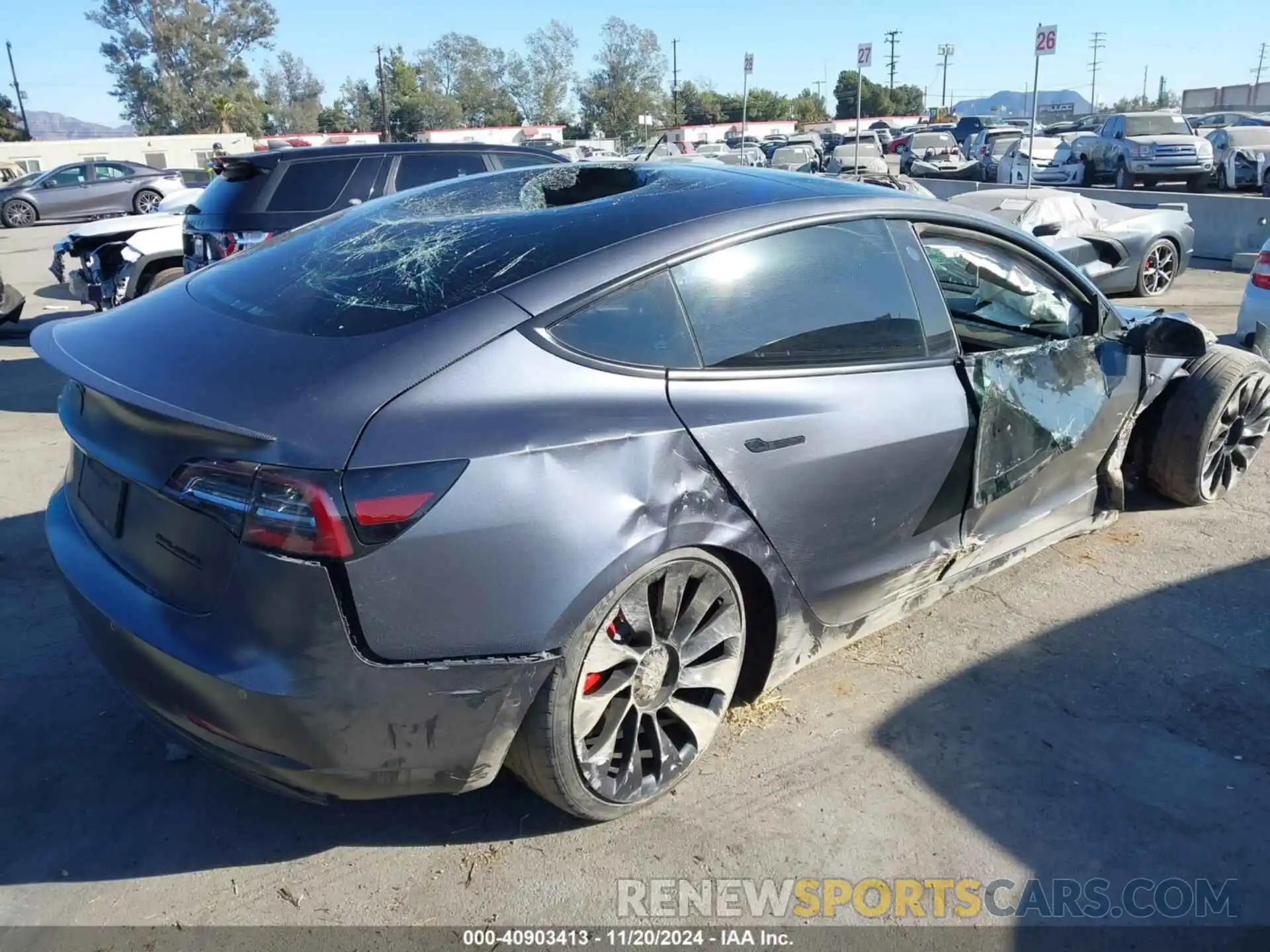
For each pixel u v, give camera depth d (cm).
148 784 294
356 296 260
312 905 248
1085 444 386
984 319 405
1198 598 398
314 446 217
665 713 281
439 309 247
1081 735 313
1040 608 393
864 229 315
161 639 228
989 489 338
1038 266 375
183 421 221
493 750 242
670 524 251
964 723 319
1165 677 344
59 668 352
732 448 266
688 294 272
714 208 290
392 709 226
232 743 229
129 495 246
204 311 275
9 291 955
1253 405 476
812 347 293
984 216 355
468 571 224
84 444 260
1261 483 518
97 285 891
